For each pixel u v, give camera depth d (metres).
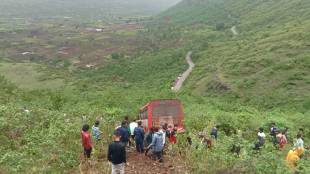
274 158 15.26
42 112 26.56
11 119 22.88
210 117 34.56
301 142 20.45
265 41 108.44
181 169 17.64
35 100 41.69
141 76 119.00
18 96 42.69
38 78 117.56
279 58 86.50
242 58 97.19
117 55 170.75
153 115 25.27
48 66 142.25
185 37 185.25
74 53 194.50
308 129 37.69
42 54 194.25
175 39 187.88
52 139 19.36
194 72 106.06
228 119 34.44
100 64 159.50
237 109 51.47
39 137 20.06
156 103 25.45
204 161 17.12
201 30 198.12
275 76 74.25
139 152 20.41
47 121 24.69
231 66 91.81
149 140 20.20
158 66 126.81
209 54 124.94
